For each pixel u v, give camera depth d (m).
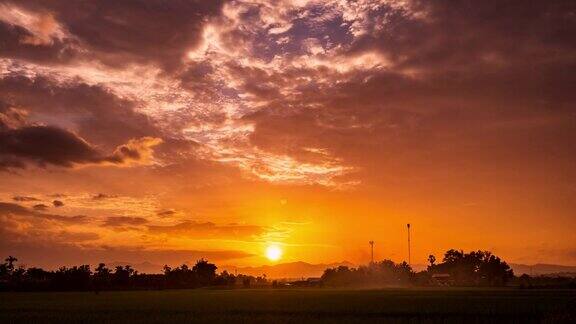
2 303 75.25
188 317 47.69
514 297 81.69
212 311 54.38
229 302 72.12
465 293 103.00
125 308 60.38
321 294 102.19
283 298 83.81
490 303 63.75
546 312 48.19
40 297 102.50
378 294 99.75
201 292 133.62
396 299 76.00
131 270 192.25
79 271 172.12
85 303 74.25
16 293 135.12
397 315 48.19
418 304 62.44
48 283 165.00
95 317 48.38
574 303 53.50
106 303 73.50
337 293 109.12
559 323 41.16
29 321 45.00
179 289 176.12
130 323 42.56
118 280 182.88
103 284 175.75
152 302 75.50
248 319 45.19
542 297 80.62
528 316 46.75
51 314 52.38
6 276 179.50
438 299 75.25
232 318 46.28
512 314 48.06
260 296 95.19
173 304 68.81
